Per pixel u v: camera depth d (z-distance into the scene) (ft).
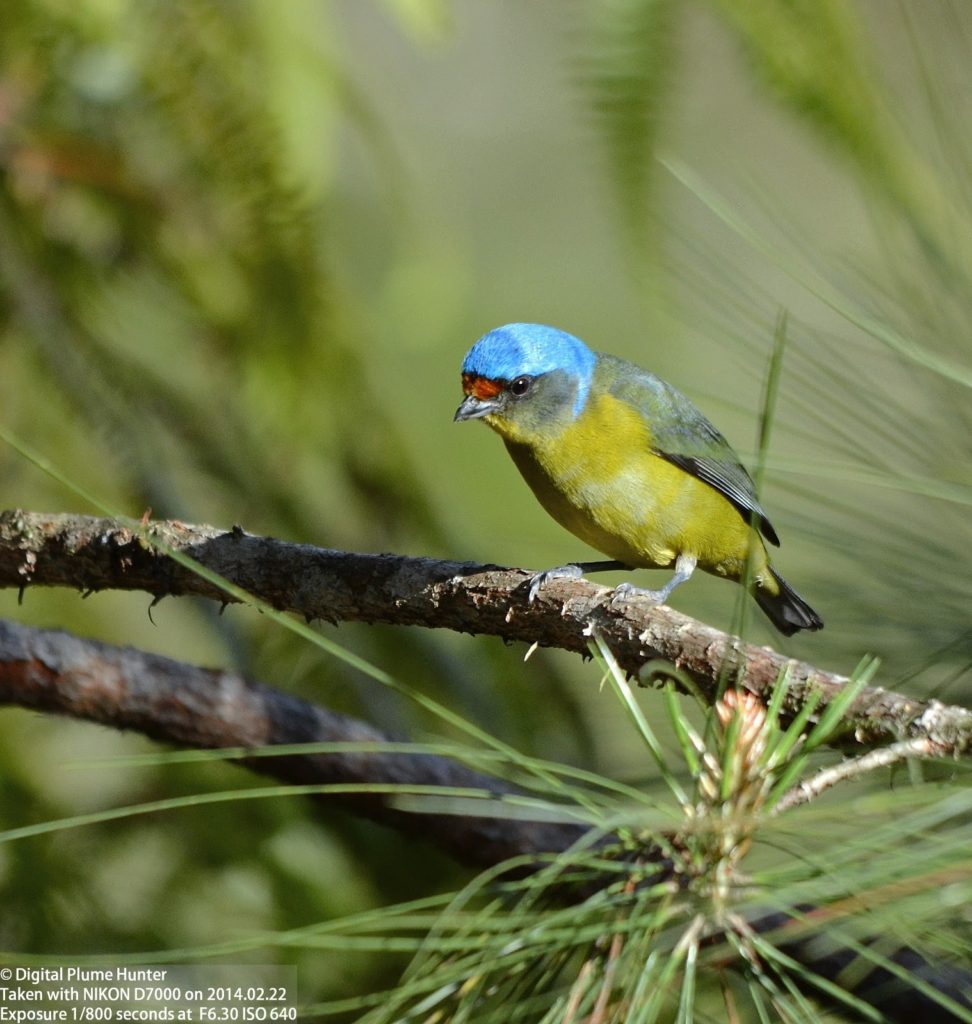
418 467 32.63
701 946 15.98
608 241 49.42
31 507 30.86
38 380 30.71
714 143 28.96
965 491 15.92
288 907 27.99
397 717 30.45
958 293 19.56
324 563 21.79
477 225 49.39
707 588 25.49
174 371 31.50
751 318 19.75
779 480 20.59
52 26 27.09
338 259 34.24
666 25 26.13
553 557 34.55
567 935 13.70
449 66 52.11
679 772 20.18
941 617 19.85
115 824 28.48
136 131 28.96
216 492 32.22
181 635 35.12
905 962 17.71
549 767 14.08
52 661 23.40
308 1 27.53
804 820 13.62
